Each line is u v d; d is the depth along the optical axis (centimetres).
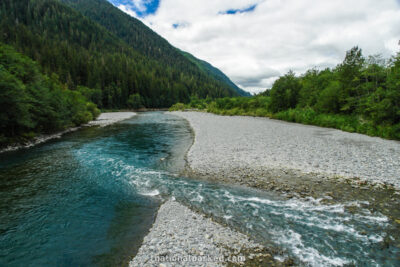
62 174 1143
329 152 1460
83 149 1744
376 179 980
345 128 2573
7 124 1784
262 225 649
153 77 12875
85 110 3984
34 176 1111
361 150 1513
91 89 8225
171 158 1457
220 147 1658
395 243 557
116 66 11288
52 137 2330
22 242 589
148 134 2539
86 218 711
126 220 698
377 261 496
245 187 945
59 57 8969
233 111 5966
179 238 586
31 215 730
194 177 1080
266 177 1042
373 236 588
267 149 1566
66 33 15650
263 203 795
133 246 568
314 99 4041
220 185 975
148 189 945
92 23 18938
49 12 16562
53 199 852
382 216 689
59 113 2584
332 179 995
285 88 4734
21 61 2427
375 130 2231
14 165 1298
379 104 2238
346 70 3138
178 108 9500
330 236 591
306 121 3400
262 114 5191
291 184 956
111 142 2050
